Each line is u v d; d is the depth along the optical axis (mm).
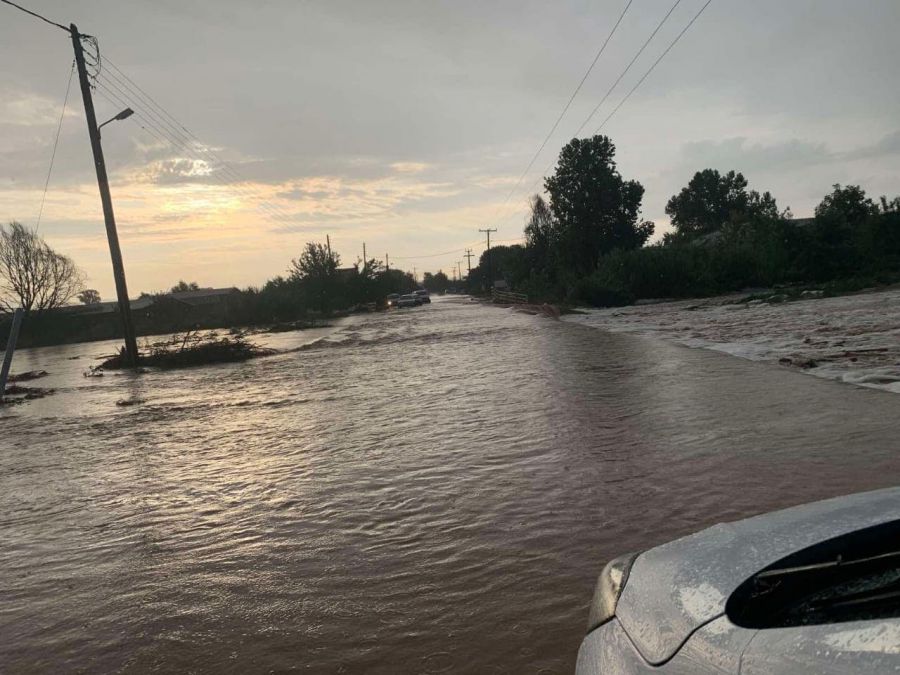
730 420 8344
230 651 3748
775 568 1911
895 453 6379
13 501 7609
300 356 25688
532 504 5816
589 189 63625
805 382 10602
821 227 48781
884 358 12117
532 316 42250
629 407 9766
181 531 5941
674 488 5895
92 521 6523
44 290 60594
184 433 11086
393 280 98062
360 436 9406
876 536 1980
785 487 5680
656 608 1986
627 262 50031
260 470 7949
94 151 26547
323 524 5777
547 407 10336
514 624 3781
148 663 3703
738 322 23906
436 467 7332
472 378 14688
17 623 4375
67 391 20172
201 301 90438
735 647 1676
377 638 3756
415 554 4930
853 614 1637
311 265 71188
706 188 109625
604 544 4805
